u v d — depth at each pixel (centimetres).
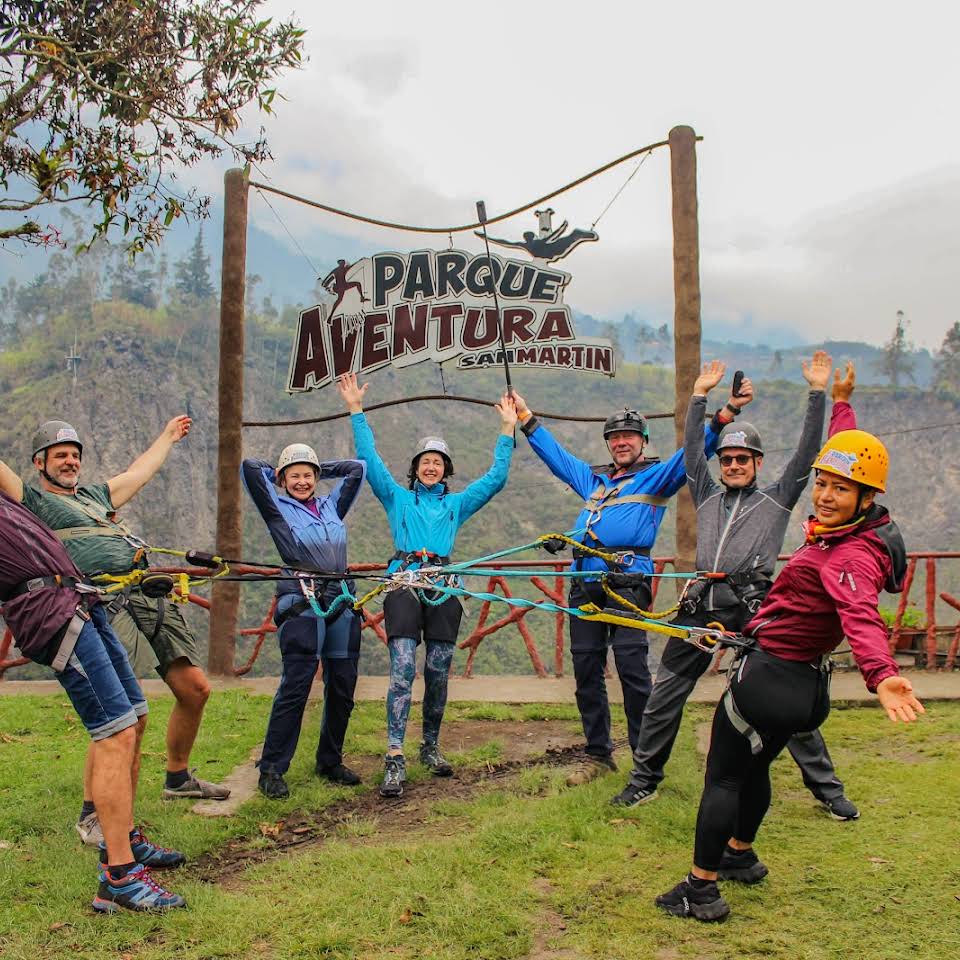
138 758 465
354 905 393
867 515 357
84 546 461
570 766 597
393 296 953
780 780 557
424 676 602
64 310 13762
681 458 572
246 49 738
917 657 854
